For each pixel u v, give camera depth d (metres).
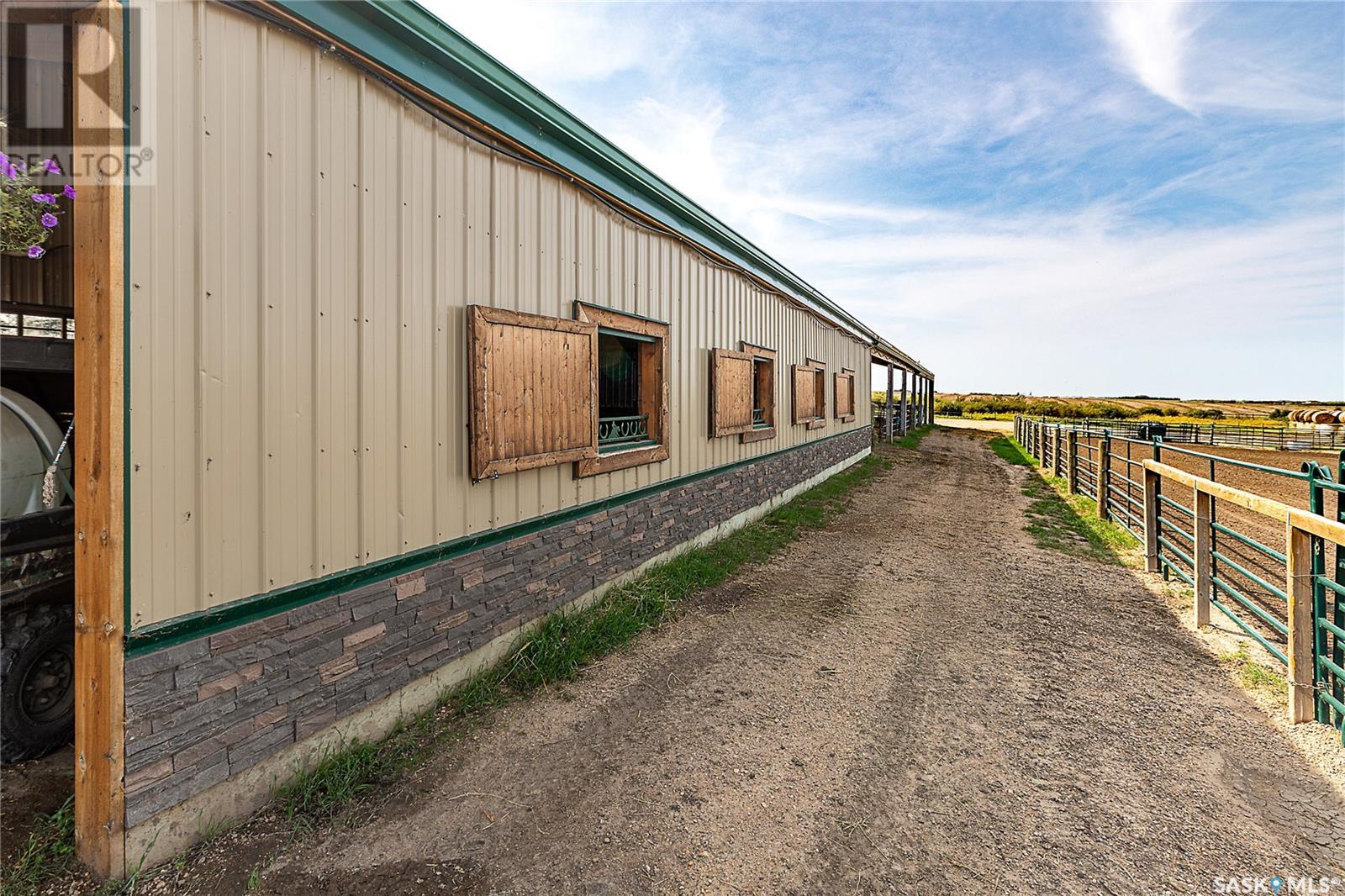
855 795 2.69
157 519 2.10
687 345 6.22
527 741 3.08
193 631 2.23
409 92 3.02
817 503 9.77
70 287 3.99
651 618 4.67
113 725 2.02
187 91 2.15
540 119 3.80
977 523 8.64
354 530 2.81
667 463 5.88
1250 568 6.46
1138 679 3.82
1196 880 2.20
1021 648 4.30
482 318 3.45
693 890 2.16
